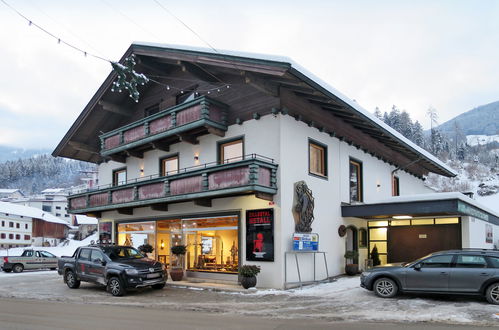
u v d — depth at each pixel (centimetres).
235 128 1678
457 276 1105
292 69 1312
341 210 1841
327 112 1806
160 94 2048
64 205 10825
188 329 837
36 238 7000
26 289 1631
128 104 2181
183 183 1633
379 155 2214
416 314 989
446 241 1809
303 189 1577
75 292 1515
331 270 1725
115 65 1119
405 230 1928
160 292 1466
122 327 862
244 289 1438
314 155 1734
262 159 1567
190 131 1745
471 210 1756
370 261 1941
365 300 1181
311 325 880
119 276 1398
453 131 15162
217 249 1672
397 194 2469
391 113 10869
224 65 1496
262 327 857
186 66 1697
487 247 2052
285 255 1470
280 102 1541
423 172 2853
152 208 1836
